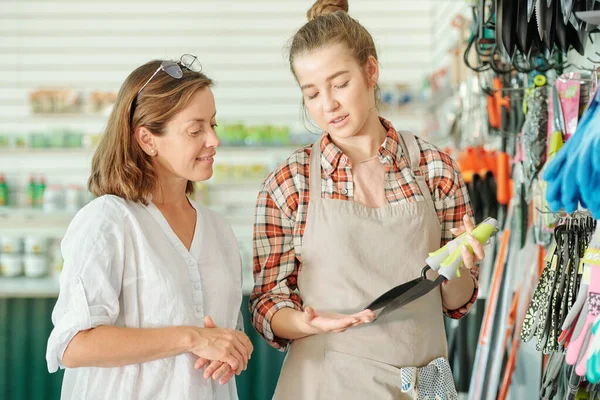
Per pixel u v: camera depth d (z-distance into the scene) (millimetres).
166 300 1649
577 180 1396
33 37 5969
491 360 2875
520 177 2799
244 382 4227
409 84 5902
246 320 4336
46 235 5750
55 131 5688
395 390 1760
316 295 1798
